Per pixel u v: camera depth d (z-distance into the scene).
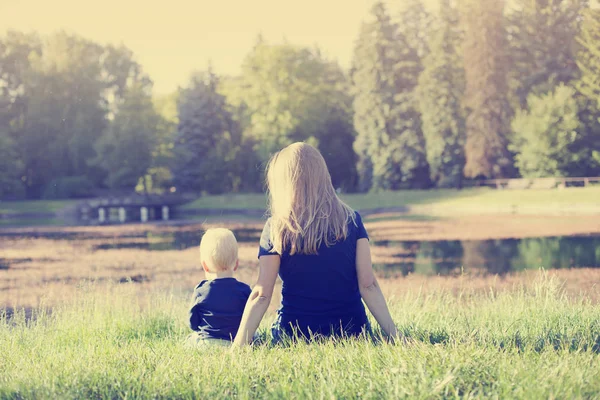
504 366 2.42
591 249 17.03
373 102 58.16
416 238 23.39
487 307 5.70
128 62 82.44
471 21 51.78
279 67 64.06
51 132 72.88
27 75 73.19
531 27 55.38
